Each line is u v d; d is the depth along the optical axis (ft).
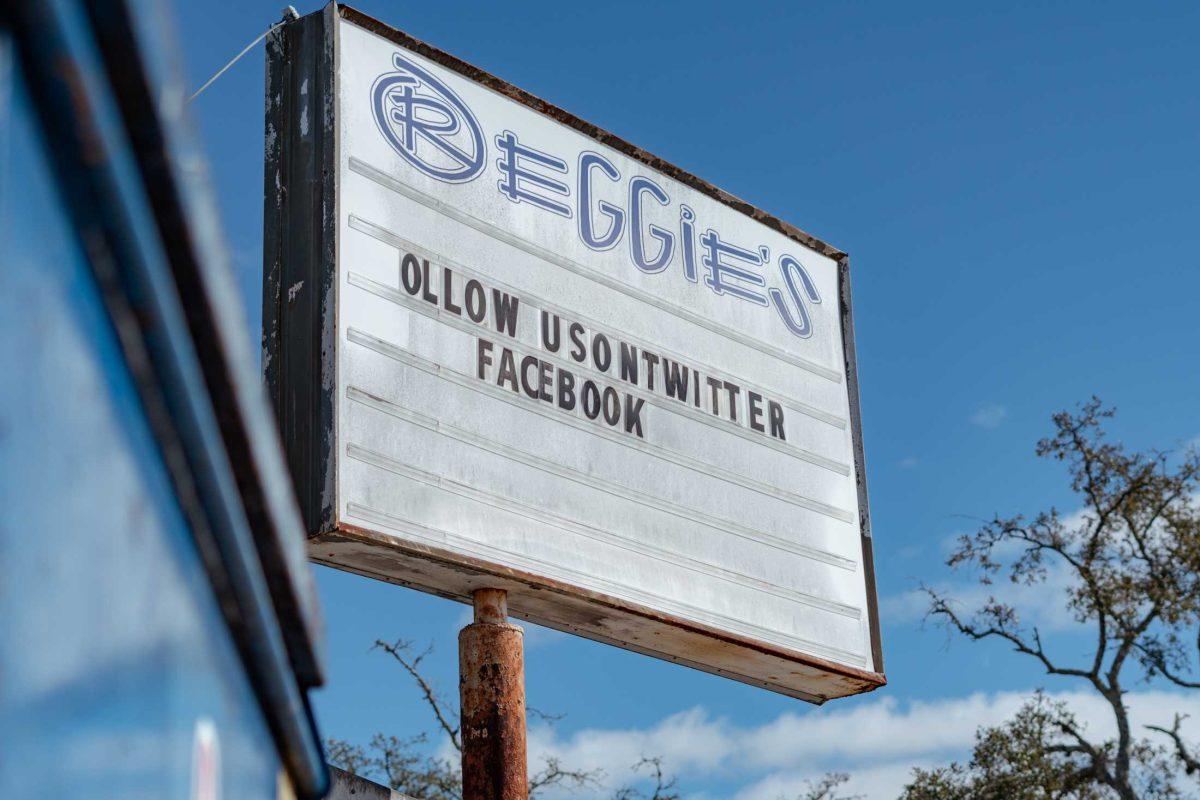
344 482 27.30
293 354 28.58
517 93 33.96
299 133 30.09
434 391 29.58
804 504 36.94
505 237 32.40
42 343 5.22
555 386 32.17
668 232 36.52
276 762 9.23
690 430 34.88
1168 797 74.64
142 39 5.22
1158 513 77.61
